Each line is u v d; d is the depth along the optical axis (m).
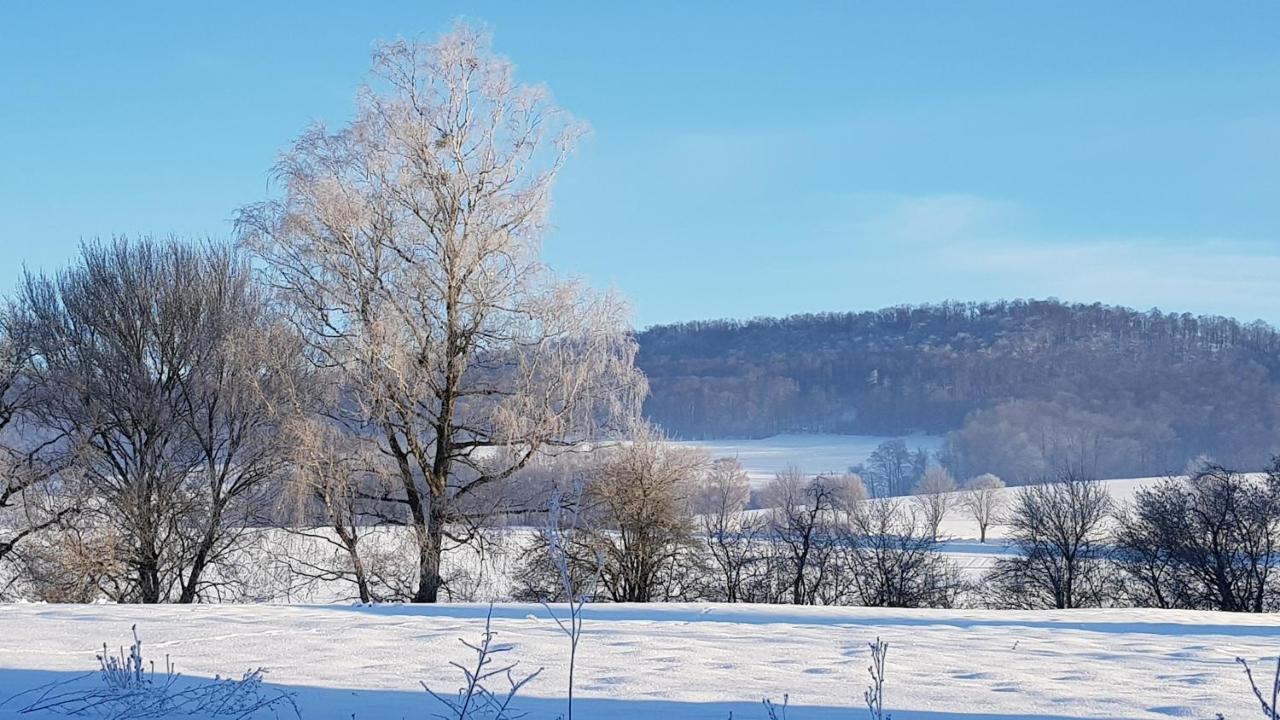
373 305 23.28
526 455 23.97
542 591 27.02
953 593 39.44
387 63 23.58
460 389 24.17
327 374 23.39
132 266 25.66
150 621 11.51
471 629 11.20
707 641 10.71
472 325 23.86
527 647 9.91
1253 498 38.84
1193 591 38.22
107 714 6.43
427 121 23.48
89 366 24.70
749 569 37.91
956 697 7.74
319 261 23.11
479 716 6.54
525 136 24.02
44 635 10.06
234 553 25.28
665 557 30.59
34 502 24.73
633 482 29.44
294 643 9.86
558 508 5.09
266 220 23.47
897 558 38.59
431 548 23.50
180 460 25.03
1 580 25.12
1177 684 8.57
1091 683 8.55
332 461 22.83
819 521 39.75
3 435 26.03
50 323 25.73
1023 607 39.75
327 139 23.77
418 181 23.27
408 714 6.57
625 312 24.84
